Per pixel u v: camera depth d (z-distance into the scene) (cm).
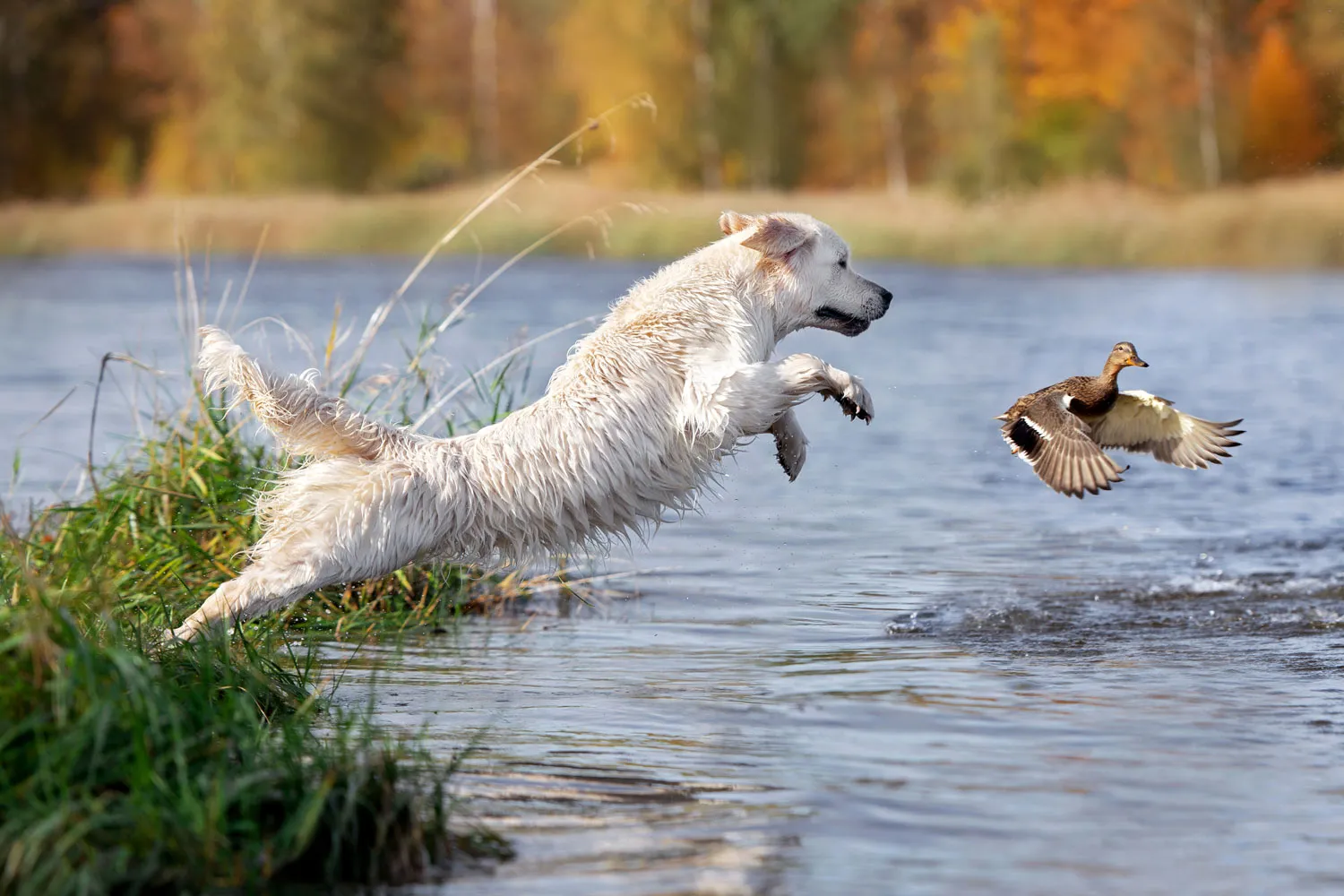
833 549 1266
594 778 651
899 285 4053
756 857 553
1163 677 827
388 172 7812
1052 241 5009
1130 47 6019
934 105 6400
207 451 1076
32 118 8069
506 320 2842
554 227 5512
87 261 5256
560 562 1101
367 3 7781
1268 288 3822
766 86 6925
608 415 874
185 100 8156
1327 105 5703
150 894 506
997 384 2156
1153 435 753
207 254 1208
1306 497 1423
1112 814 600
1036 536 1304
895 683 825
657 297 909
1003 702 778
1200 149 5919
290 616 962
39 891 486
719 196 5941
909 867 543
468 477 862
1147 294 3656
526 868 540
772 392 871
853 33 7062
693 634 971
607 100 6812
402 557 854
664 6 6775
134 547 973
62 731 547
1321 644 900
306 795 558
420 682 838
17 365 2269
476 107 8375
